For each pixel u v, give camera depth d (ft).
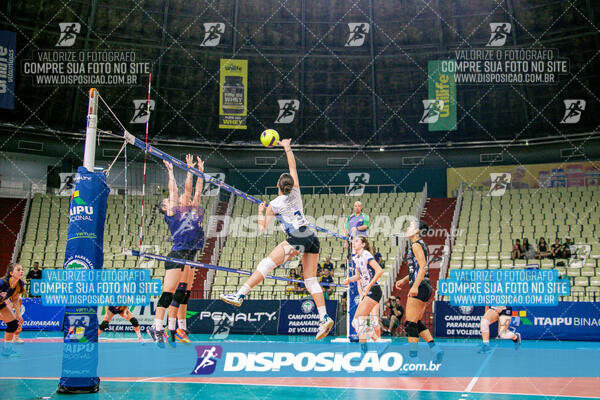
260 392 17.66
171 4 75.00
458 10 75.31
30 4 69.41
